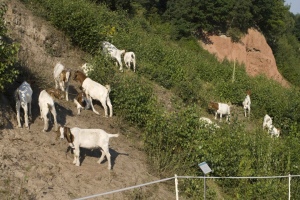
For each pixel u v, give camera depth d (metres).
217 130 12.81
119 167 10.22
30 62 12.96
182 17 34.12
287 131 19.28
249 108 20.42
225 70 25.52
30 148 9.36
